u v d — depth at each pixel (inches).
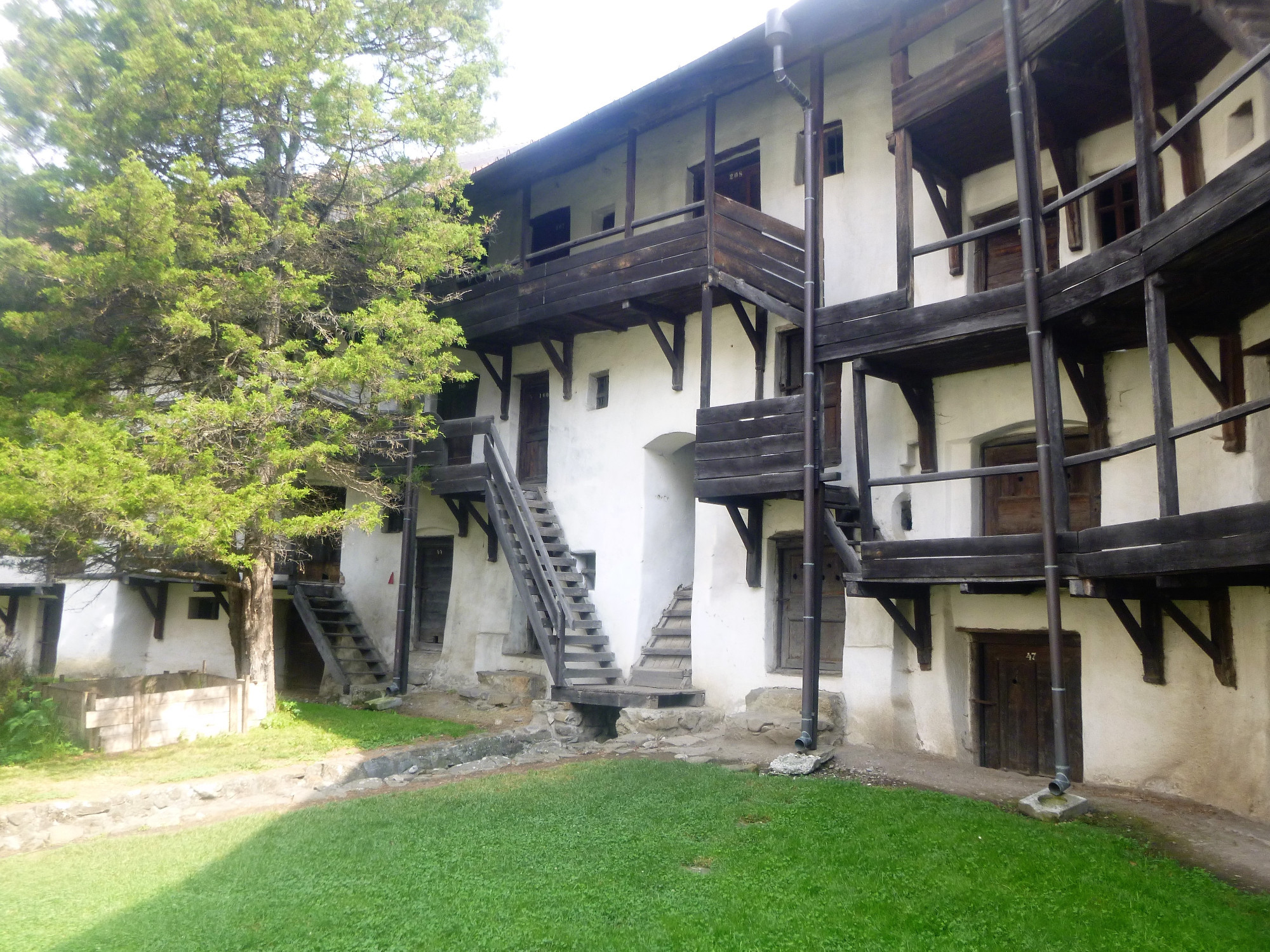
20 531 334.3
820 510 380.8
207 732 433.4
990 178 395.2
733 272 433.7
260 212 441.1
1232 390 298.4
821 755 361.7
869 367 371.6
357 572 667.4
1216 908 203.3
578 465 561.9
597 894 218.4
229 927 204.4
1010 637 373.1
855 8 383.9
